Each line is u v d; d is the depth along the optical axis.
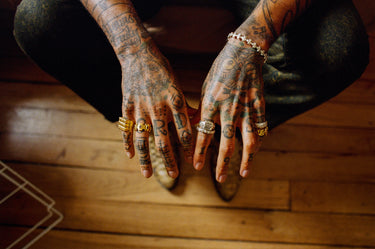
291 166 1.17
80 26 0.75
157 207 1.09
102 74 0.84
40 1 0.71
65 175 1.12
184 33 1.22
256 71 0.67
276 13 0.66
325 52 0.71
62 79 0.85
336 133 1.24
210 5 1.19
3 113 1.20
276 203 1.12
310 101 0.83
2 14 1.22
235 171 1.07
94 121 1.21
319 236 1.08
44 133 1.18
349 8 0.71
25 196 1.09
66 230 1.05
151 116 0.67
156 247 1.04
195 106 1.20
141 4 0.90
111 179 1.12
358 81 1.32
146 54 0.67
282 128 1.23
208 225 1.07
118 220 1.07
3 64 1.27
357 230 1.09
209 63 1.29
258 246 1.05
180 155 1.15
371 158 1.21
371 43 1.27
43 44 0.74
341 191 1.15
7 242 1.02
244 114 0.66
